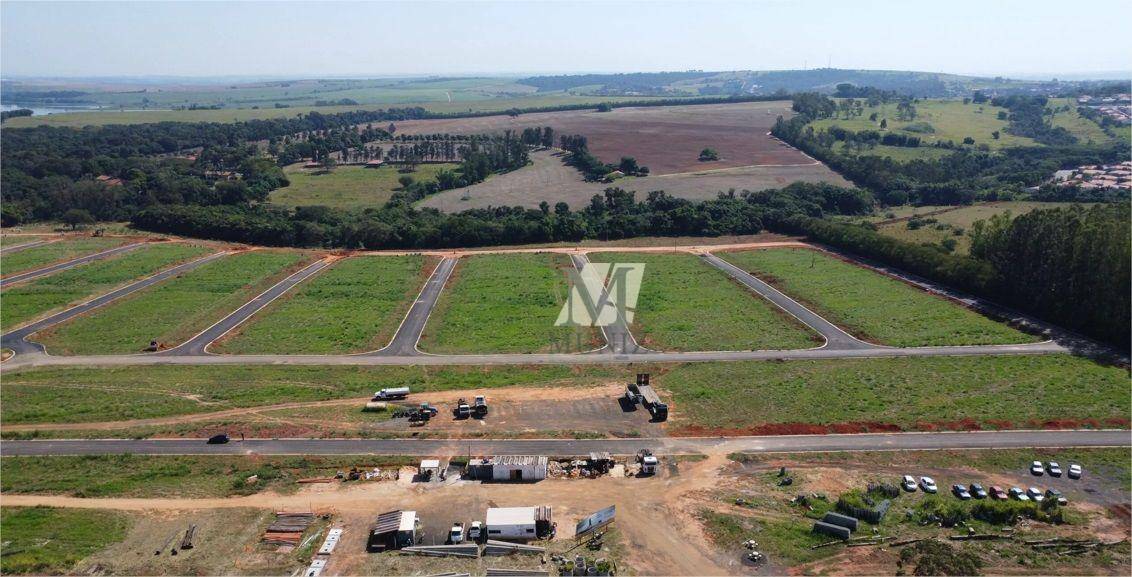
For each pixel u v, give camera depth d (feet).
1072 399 237.86
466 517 175.22
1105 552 157.99
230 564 155.12
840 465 198.70
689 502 180.55
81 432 218.38
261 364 280.10
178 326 324.19
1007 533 164.76
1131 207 401.08
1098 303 292.20
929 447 208.54
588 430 221.25
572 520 173.17
